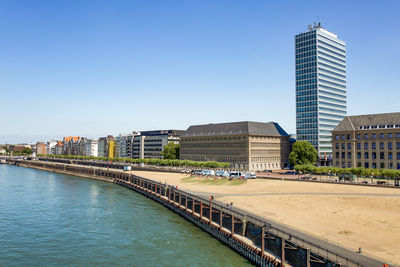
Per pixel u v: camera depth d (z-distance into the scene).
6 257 59.25
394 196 82.12
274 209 76.00
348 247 49.44
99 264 55.75
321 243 50.31
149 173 186.38
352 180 115.81
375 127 146.88
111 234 72.81
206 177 142.62
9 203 109.19
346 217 66.62
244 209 76.06
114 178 190.12
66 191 141.25
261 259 52.91
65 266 55.22
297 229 58.75
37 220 85.81
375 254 46.34
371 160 145.75
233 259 57.34
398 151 138.12
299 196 88.00
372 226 60.06
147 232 74.44
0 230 76.19
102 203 111.38
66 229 77.19
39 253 61.16
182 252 61.06
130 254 60.22
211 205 75.06
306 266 45.38
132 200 119.25
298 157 174.50
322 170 134.12
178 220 86.56
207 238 69.94
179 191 101.81
